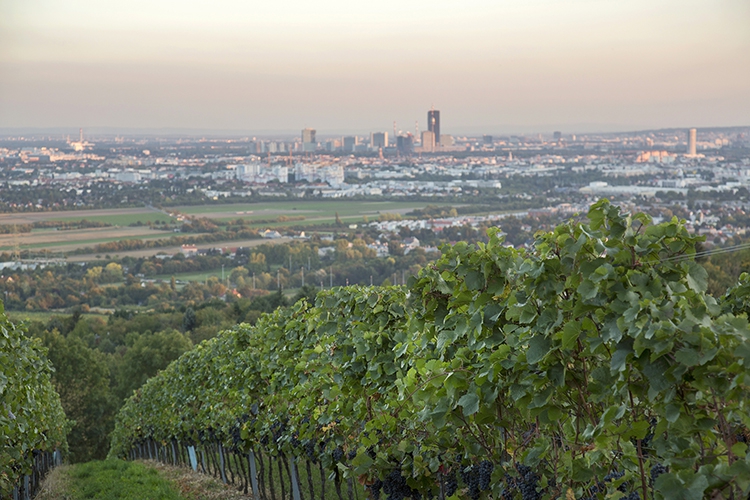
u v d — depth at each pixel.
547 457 3.11
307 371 7.42
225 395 11.54
